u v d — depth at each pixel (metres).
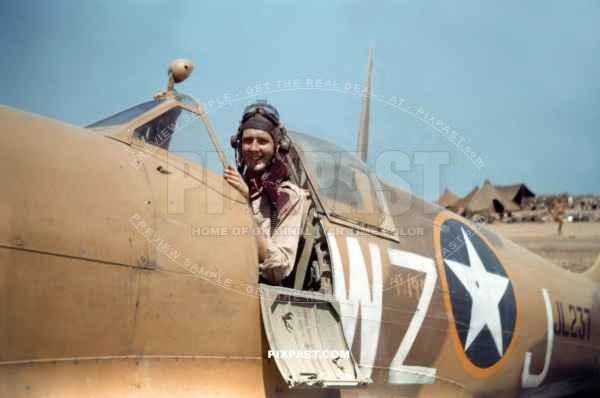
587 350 17.84
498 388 14.86
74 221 7.29
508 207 51.97
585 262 39.41
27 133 7.41
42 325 7.00
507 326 14.82
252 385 8.78
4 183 6.91
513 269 15.75
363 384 9.59
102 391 7.42
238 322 8.67
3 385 6.71
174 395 8.01
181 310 8.14
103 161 7.87
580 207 51.25
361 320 10.80
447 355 12.91
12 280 6.80
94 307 7.38
